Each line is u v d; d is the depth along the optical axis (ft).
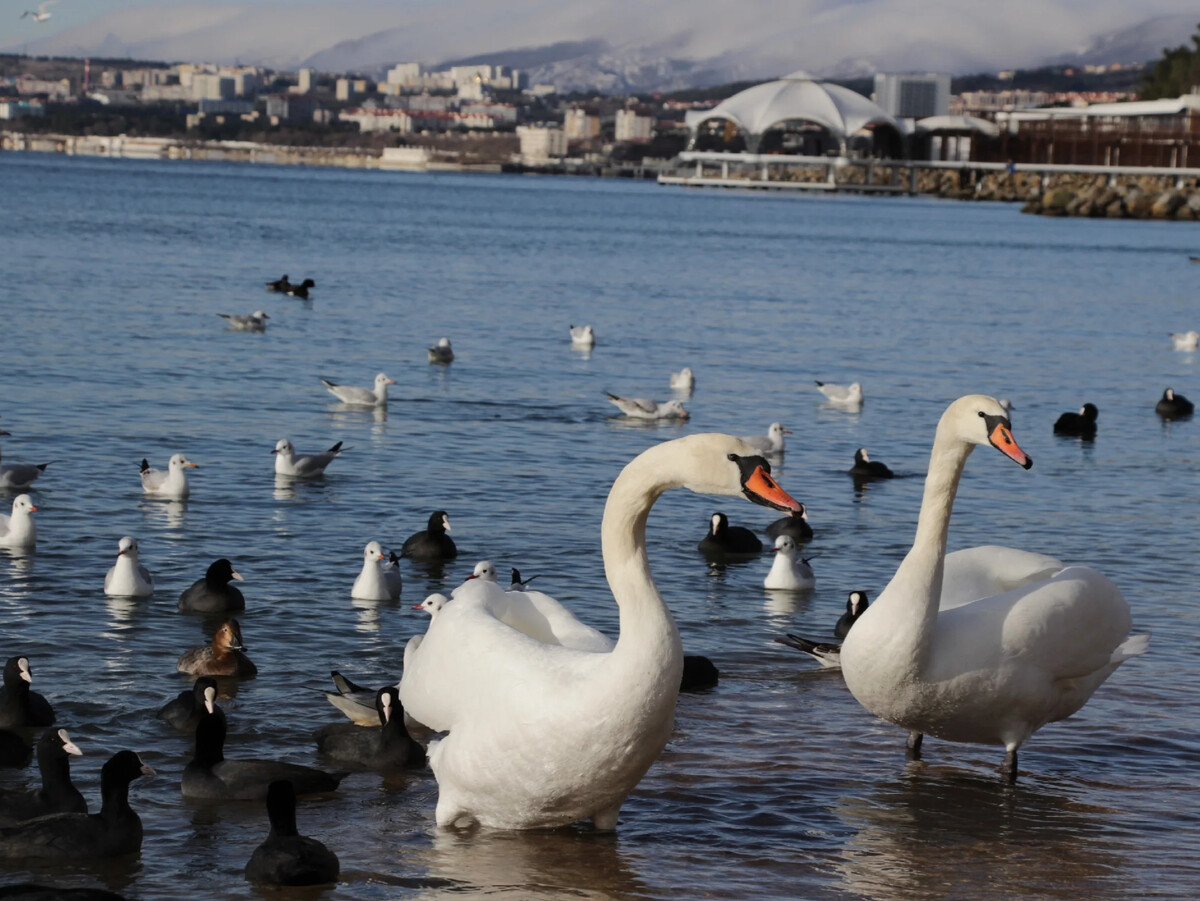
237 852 34.30
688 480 31.19
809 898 32.48
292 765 38.27
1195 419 118.62
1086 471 92.73
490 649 33.71
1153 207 621.31
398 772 39.93
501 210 561.84
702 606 58.39
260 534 67.36
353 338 151.02
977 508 79.41
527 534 68.95
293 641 51.16
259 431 95.25
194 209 453.17
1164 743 43.21
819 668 50.06
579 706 32.09
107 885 32.37
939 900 32.63
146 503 72.90
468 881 32.81
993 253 354.74
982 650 38.29
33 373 112.47
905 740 43.19
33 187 583.99
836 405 118.62
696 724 43.80
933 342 167.12
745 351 153.58
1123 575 63.82
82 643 49.85
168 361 124.88
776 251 344.08
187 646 50.06
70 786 35.99
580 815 34.17
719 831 36.19
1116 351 165.37
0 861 33.22
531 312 186.19
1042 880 33.81
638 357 145.69
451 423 102.47
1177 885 33.73
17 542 62.08
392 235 357.82
